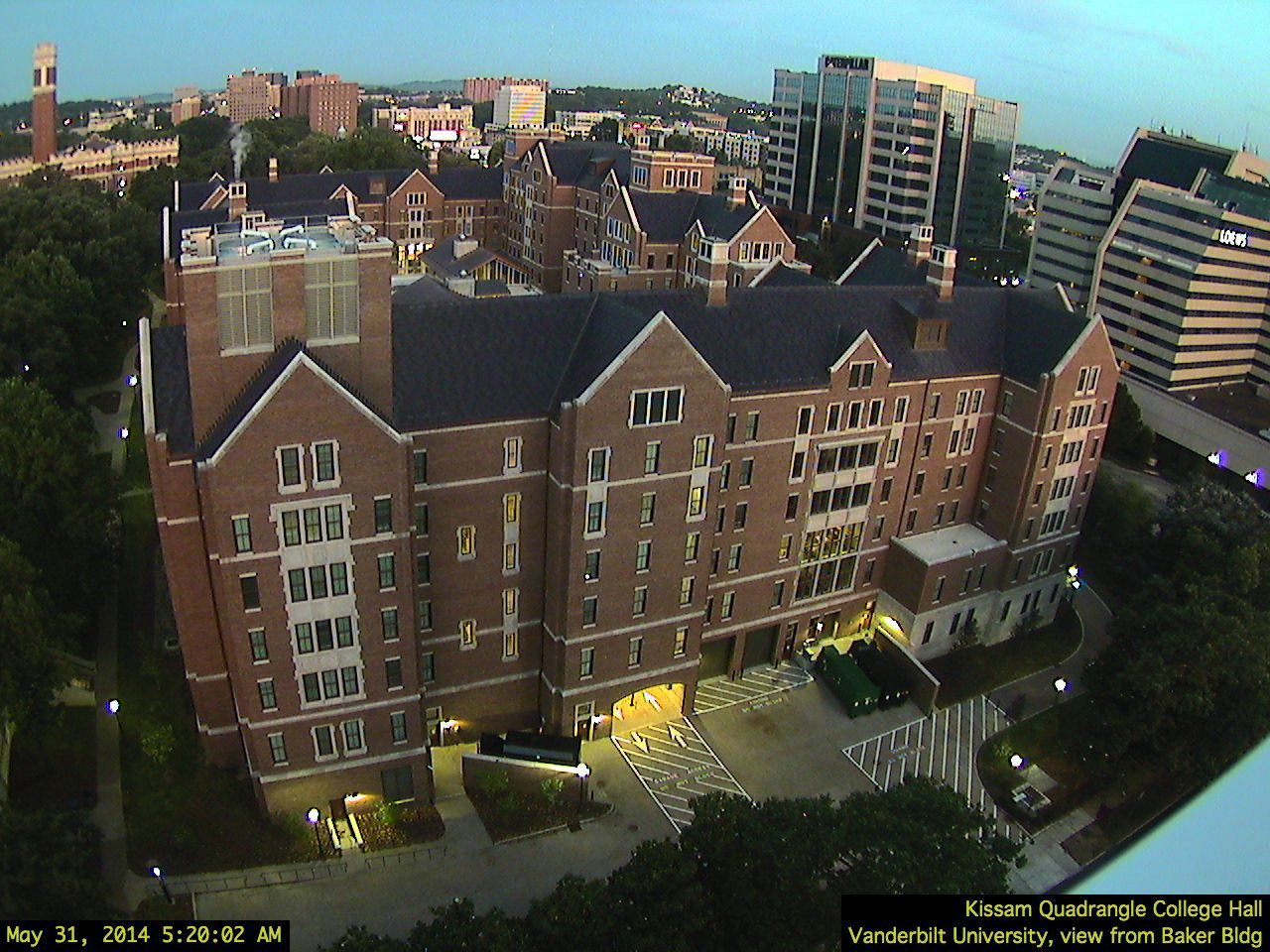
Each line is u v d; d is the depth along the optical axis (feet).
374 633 171.63
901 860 139.23
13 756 189.26
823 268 599.16
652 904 143.64
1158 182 559.38
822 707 231.91
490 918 138.41
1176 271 469.57
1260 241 465.47
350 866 175.63
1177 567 263.08
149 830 176.96
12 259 374.22
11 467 225.35
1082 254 585.63
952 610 252.21
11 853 135.54
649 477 190.29
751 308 220.84
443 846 181.98
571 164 502.79
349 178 508.53
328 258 156.76
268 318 156.87
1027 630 270.87
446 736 205.87
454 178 546.67
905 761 217.15
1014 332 252.21
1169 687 198.29
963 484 258.57
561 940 137.90
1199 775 198.59
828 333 225.97
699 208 430.61
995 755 220.84
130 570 258.16
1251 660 195.11
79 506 229.66
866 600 255.91
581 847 184.96
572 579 191.11
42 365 328.90
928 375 234.79
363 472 158.81
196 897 166.50
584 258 462.60
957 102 653.71
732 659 236.84
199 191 444.96
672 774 205.87
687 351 183.01
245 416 147.95
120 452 323.57
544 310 195.00
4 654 173.99
